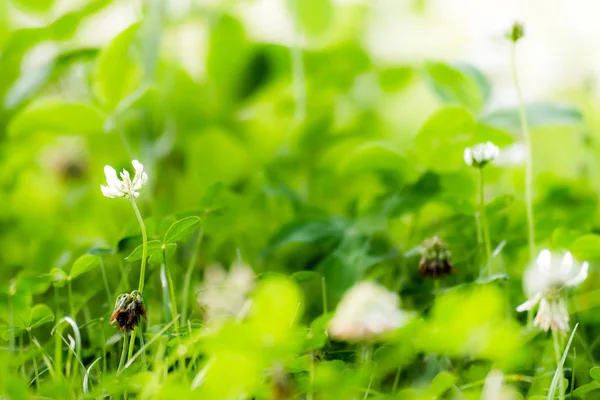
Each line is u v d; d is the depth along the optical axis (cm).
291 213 98
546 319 77
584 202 95
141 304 77
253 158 119
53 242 95
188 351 76
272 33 144
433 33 156
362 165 96
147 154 109
